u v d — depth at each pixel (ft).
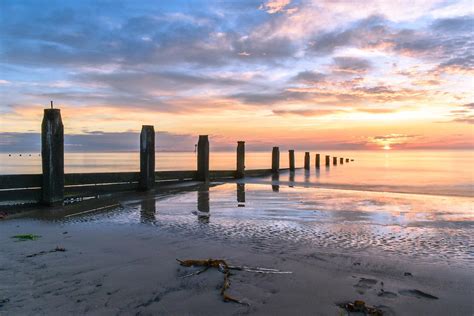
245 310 13.05
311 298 14.15
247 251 20.25
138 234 23.89
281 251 20.39
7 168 114.73
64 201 36.50
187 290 14.69
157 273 16.51
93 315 12.44
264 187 55.26
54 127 33.06
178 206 35.40
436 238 24.02
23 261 17.98
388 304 13.76
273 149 86.69
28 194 32.50
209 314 12.69
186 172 56.70
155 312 12.76
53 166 33.04
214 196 43.29
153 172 46.65
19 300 13.51
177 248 20.66
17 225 26.18
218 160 205.57
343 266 18.01
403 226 27.63
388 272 17.26
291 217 30.53
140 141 45.80
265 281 15.79
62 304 13.23
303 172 102.12
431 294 14.74
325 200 41.34
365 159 263.08
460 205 38.55
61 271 16.63
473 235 24.94
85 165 129.80
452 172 106.83
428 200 42.37
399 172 106.73
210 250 20.34
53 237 22.84
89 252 19.66
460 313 13.08
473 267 18.21
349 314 12.89
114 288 14.75
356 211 33.99
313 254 19.93
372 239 23.59
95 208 33.63
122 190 43.50
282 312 12.95
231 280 15.78
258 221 28.66
